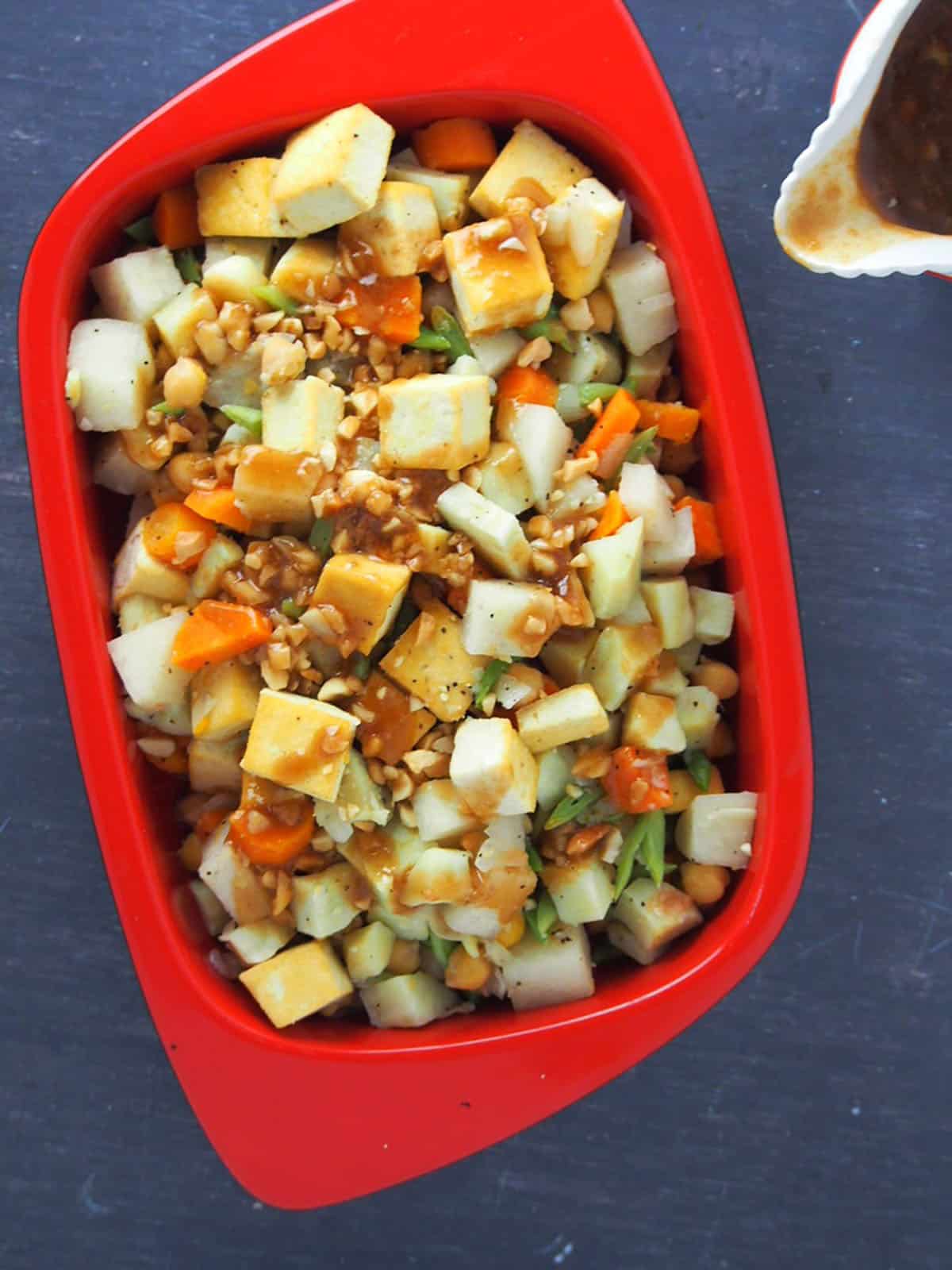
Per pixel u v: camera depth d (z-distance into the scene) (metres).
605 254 0.36
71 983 0.44
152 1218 0.44
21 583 0.43
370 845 0.36
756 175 0.43
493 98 0.35
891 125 0.34
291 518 0.35
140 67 0.43
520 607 0.34
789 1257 0.45
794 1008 0.45
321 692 0.35
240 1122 0.36
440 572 0.35
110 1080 0.44
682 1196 0.45
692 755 0.38
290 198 0.34
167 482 0.36
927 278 0.43
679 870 0.38
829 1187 0.45
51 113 0.43
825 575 0.44
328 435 0.34
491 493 0.35
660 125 0.34
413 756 0.35
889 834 0.44
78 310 0.36
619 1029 0.35
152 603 0.36
